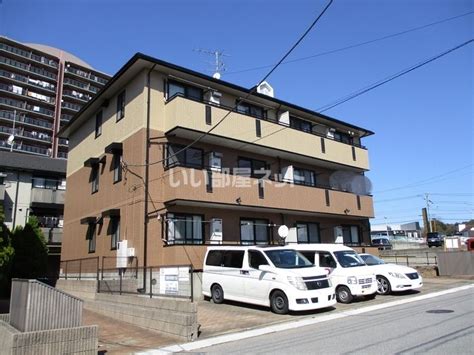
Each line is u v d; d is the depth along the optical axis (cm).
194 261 1606
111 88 1942
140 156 1683
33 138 6569
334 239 2406
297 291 1183
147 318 1091
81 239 2141
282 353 745
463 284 1902
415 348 708
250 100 2123
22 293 761
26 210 3066
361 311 1216
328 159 2325
